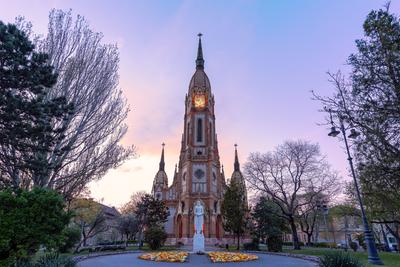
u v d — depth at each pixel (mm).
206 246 60125
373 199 20891
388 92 13484
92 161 21688
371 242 17984
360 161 17078
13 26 14836
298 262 20219
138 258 23234
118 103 23891
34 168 15430
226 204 43219
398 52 13062
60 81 20578
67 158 20641
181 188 77438
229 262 20094
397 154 13938
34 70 14953
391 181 16016
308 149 43906
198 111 82875
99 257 24453
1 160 16031
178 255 23047
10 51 14094
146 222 52812
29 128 14492
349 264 11523
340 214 44531
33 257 12734
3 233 9984
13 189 11398
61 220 11484
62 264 11023
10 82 14148
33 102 14516
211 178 73625
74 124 21062
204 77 89938
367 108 14125
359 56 14328
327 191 43844
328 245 54656
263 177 44250
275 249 33938
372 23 13703
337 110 15633
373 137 14523
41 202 10930
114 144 23109
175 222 73250
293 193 42531
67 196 20781
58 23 21859
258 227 39094
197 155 76625
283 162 44031
